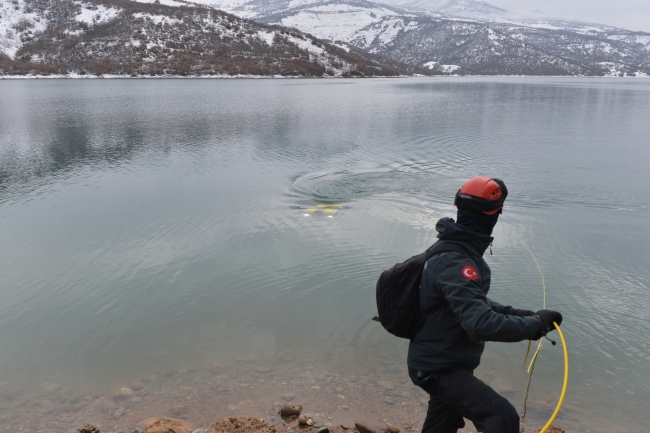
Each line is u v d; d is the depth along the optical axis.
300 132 25.78
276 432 4.19
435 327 2.74
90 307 7.27
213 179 15.44
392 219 11.35
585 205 12.28
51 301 7.46
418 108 40.12
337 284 7.83
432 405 3.02
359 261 8.77
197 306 7.19
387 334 6.27
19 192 13.92
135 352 6.04
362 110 38.31
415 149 20.55
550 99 51.78
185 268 8.59
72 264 8.86
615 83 121.19
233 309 7.07
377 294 2.94
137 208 12.28
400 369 5.51
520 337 2.52
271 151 20.30
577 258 8.71
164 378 5.46
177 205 12.53
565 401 4.83
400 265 2.88
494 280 7.75
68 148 21.16
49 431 4.55
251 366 5.64
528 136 23.72
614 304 6.89
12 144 22.28
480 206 2.68
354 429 4.39
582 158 18.22
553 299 7.05
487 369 5.38
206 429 4.32
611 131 25.34
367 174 16.08
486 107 41.06
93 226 10.91
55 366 5.78
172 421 4.48
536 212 11.71
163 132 25.86
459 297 2.54
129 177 15.77
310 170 16.73
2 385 5.39
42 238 10.18
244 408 4.83
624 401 4.84
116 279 8.21
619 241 9.62
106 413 4.83
